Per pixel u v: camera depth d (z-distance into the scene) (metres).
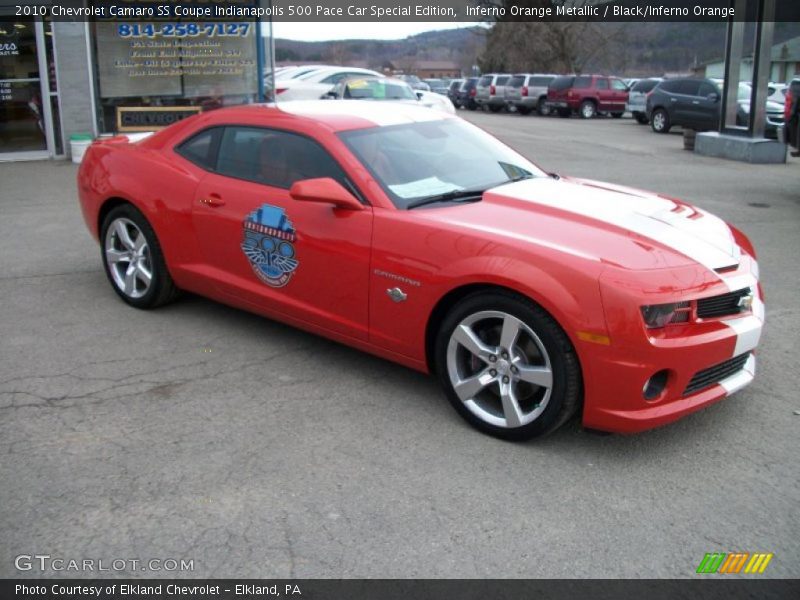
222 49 13.37
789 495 3.28
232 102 13.67
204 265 5.00
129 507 3.14
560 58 52.50
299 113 4.75
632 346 3.28
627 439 3.74
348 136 4.43
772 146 14.46
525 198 4.14
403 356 4.08
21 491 3.24
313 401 4.12
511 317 3.53
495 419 3.71
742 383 3.76
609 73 57.91
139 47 12.89
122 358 4.66
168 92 13.23
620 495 3.27
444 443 3.69
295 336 5.05
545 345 3.45
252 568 2.79
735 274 3.66
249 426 3.83
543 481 3.37
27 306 5.58
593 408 3.41
